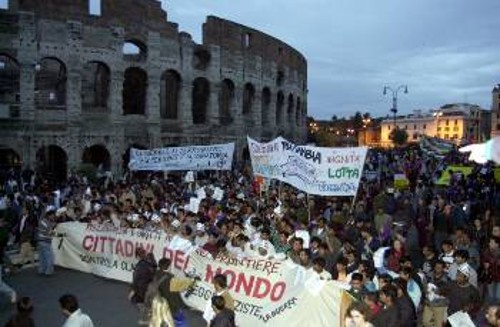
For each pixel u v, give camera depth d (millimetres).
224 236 18875
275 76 69125
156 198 28094
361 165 20078
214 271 16547
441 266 14000
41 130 45344
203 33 57531
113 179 46250
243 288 15633
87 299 18500
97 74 57656
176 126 54406
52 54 45500
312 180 20688
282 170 21219
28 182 38469
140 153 33125
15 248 25594
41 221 22219
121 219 21312
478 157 14195
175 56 53781
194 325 15891
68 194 32969
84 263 21906
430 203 26109
